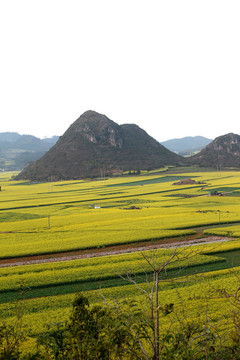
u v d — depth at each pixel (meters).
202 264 53.62
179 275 47.88
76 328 11.62
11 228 90.88
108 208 129.00
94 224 93.19
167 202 138.38
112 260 57.41
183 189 185.12
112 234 78.25
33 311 36.84
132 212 114.44
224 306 33.62
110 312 11.67
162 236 75.19
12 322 32.94
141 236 75.06
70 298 40.31
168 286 43.12
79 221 99.81
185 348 10.40
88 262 56.66
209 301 35.41
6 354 12.69
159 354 10.73
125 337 11.23
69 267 54.91
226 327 23.09
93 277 48.03
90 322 11.80
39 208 136.50
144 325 10.89
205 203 131.50
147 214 108.81
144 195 168.12
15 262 59.84
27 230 87.56
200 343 11.05
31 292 43.81
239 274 47.75
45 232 84.25
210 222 89.25
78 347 10.95
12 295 42.62
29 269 53.34
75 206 140.50
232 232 77.81
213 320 28.11
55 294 43.00
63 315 34.75
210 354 11.01
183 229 84.69
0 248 67.31
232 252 61.53
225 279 44.88
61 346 12.05
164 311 10.76
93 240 72.50
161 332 26.45
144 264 53.53
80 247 67.25
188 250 61.75
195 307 33.38
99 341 10.99
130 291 41.72
